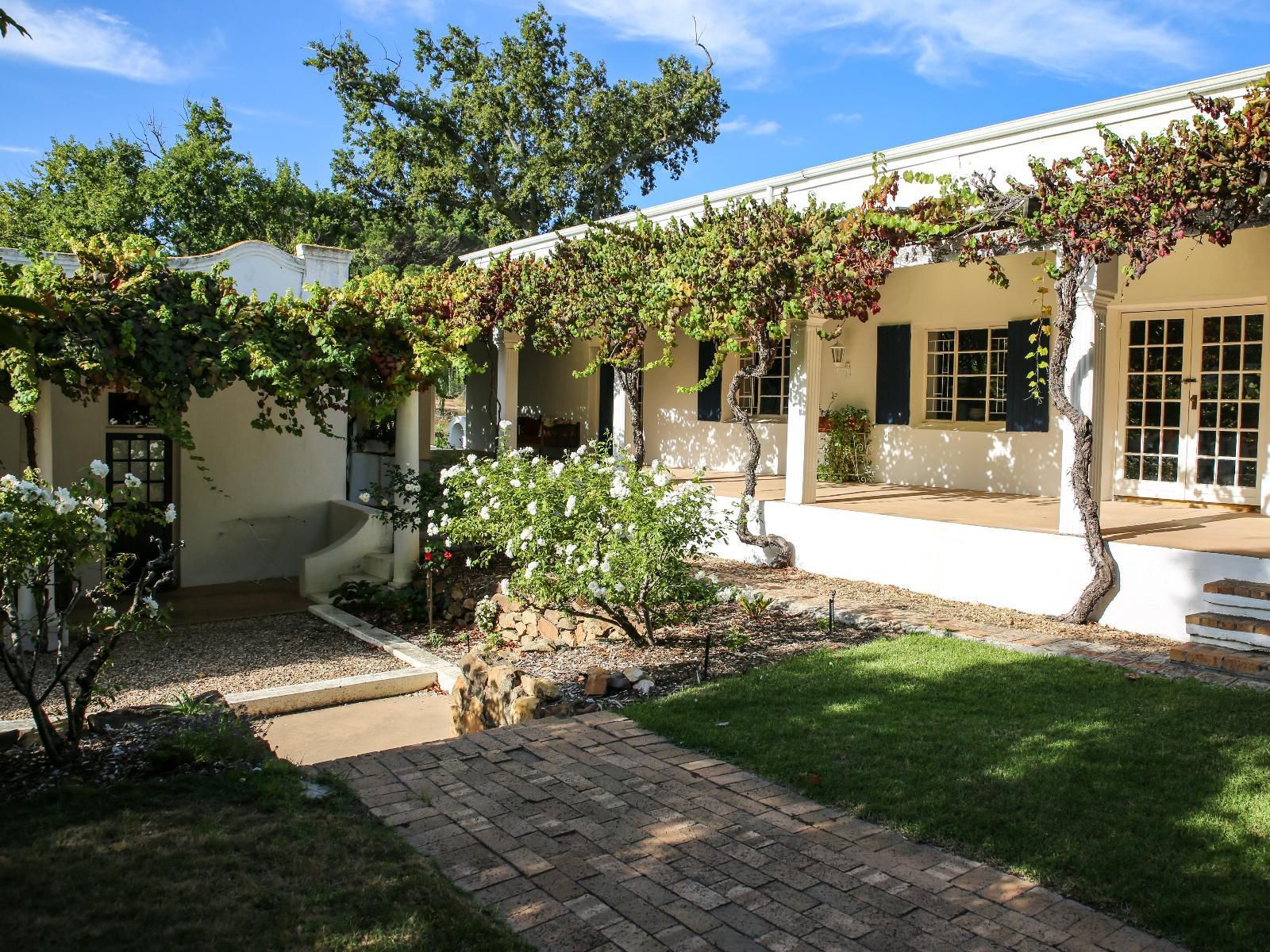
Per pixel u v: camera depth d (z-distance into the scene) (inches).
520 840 143.6
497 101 1132.5
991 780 162.4
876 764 171.5
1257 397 357.7
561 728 200.7
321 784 166.4
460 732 257.3
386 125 1146.7
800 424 386.0
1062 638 269.3
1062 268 280.4
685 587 275.1
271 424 376.2
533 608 292.2
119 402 433.1
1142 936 115.4
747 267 369.4
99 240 329.4
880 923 118.7
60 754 176.4
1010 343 429.1
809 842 142.6
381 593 400.8
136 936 112.1
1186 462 381.1
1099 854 135.3
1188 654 240.8
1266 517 343.6
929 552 332.5
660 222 469.7
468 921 117.0
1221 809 148.2
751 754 180.2
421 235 1286.9
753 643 273.9
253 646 352.5
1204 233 259.1
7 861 132.1
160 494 451.5
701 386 404.2
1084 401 290.8
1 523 164.1
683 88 1178.6
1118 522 332.2
